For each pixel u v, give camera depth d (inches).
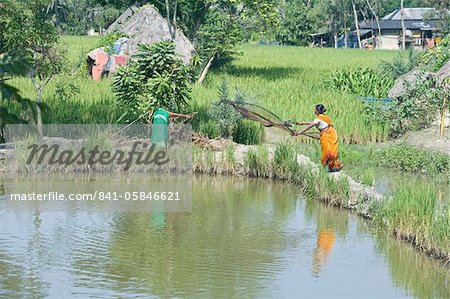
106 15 4382.4
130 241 660.7
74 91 1185.4
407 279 565.0
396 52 3659.0
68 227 706.8
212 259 609.6
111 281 549.0
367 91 1552.7
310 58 2935.5
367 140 1205.7
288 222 736.3
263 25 1993.1
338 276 570.3
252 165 978.7
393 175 971.3
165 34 1809.8
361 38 5265.8
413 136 1181.1
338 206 805.2
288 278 563.5
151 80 1085.1
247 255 620.7
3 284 540.4
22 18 1027.9
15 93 331.0
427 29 4985.2
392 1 6072.8
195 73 1636.3
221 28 1854.1
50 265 585.3
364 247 650.8
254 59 2731.3
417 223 655.8
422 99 1232.2
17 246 640.4
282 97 1368.1
